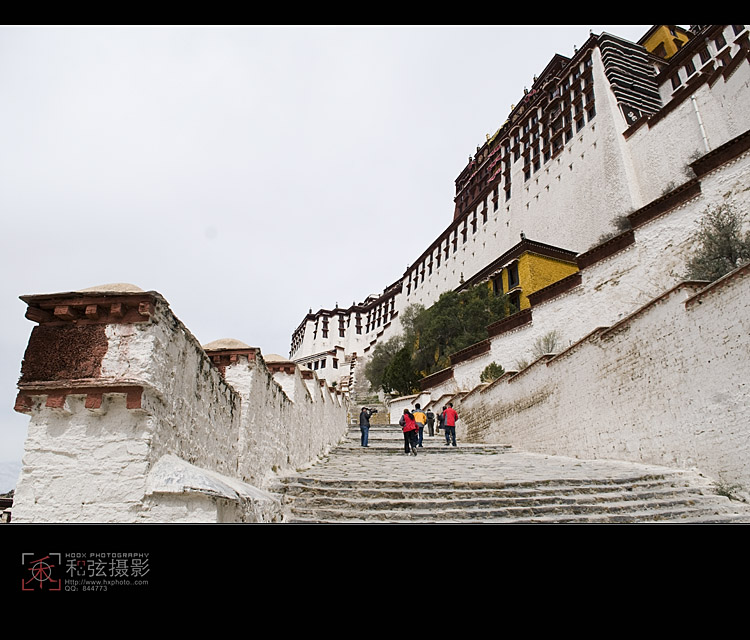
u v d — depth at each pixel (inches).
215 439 221.3
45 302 158.4
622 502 306.2
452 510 273.9
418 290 2213.3
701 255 684.1
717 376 357.4
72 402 154.1
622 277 797.9
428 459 538.3
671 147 1124.5
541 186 1529.3
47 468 149.1
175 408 175.3
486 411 798.5
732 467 336.5
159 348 162.2
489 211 1792.6
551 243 1424.7
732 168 674.8
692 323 384.8
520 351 946.7
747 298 335.6
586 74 1439.5
